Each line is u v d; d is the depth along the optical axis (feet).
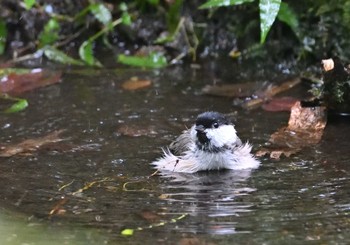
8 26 49.06
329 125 35.86
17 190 28.40
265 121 36.22
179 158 31.71
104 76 43.98
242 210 26.32
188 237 23.99
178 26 48.03
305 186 28.55
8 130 35.37
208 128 31.30
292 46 45.32
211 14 48.03
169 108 38.34
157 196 27.91
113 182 29.40
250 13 46.93
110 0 49.62
